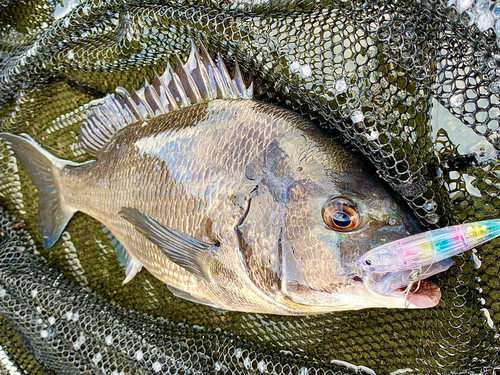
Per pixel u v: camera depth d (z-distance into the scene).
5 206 0.45
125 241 0.37
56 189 0.42
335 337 0.36
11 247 0.44
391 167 0.29
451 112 0.27
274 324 0.38
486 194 0.30
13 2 0.42
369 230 0.26
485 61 0.26
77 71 0.41
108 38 0.39
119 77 0.41
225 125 0.30
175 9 0.34
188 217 0.31
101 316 0.41
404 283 0.26
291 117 0.29
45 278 0.43
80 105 0.43
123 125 0.37
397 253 0.26
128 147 0.35
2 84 0.41
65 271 0.45
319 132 0.29
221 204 0.30
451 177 0.30
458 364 0.31
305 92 0.31
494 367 0.29
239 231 0.29
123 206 0.35
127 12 0.36
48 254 0.45
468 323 0.30
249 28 0.31
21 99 0.43
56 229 0.43
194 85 0.33
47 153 0.41
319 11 0.30
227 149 0.30
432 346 0.32
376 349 0.35
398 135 0.29
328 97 0.30
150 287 0.43
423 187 0.29
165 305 0.42
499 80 0.26
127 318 0.42
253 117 0.30
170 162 0.32
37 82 0.42
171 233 0.31
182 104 0.34
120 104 0.37
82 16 0.36
